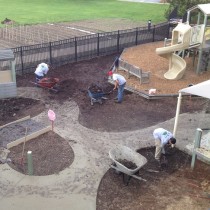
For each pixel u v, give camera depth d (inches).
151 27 1088.8
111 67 818.8
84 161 450.9
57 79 671.8
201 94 423.2
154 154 470.0
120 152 428.5
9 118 557.3
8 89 622.8
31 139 495.8
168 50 729.0
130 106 620.7
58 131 523.2
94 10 1648.6
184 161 456.1
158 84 711.1
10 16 1413.6
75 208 368.8
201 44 753.6
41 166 436.8
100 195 389.4
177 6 1218.6
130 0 2023.9
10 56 599.8
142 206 373.4
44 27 1220.5
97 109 604.4
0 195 383.9
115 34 947.3
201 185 410.3
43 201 377.4
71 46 840.3
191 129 541.0
